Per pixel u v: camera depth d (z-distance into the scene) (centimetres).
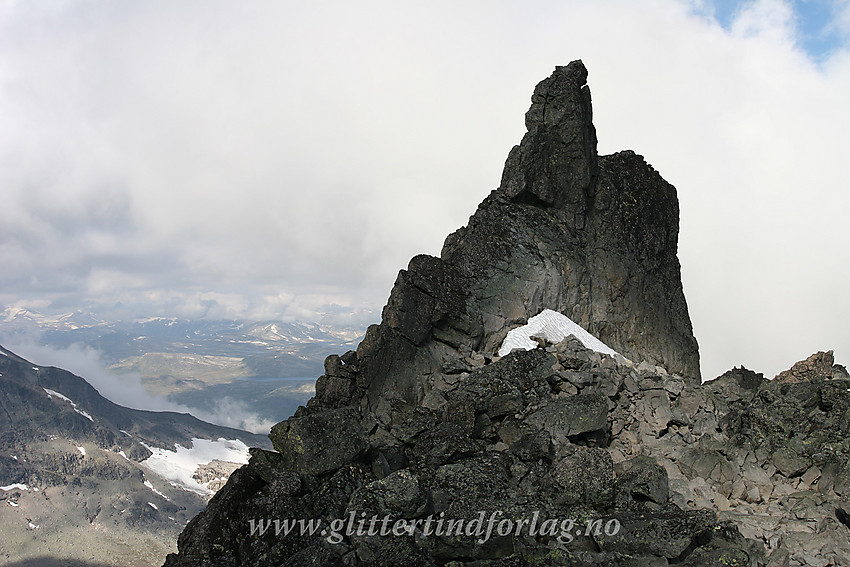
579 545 2286
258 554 2275
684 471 2780
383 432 2742
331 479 2427
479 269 3359
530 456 2497
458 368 2978
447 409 2686
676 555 2189
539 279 3384
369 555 2205
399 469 2539
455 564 2217
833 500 2633
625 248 3753
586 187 3681
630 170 3966
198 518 2431
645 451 2864
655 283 3850
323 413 2534
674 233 4047
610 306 3641
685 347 3866
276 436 2539
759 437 2995
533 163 3622
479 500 2331
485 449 2600
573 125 3647
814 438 2917
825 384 3130
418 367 2989
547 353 2959
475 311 3188
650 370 3216
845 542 2345
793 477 2850
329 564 2167
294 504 2352
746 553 2153
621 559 2195
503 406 2723
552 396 2828
